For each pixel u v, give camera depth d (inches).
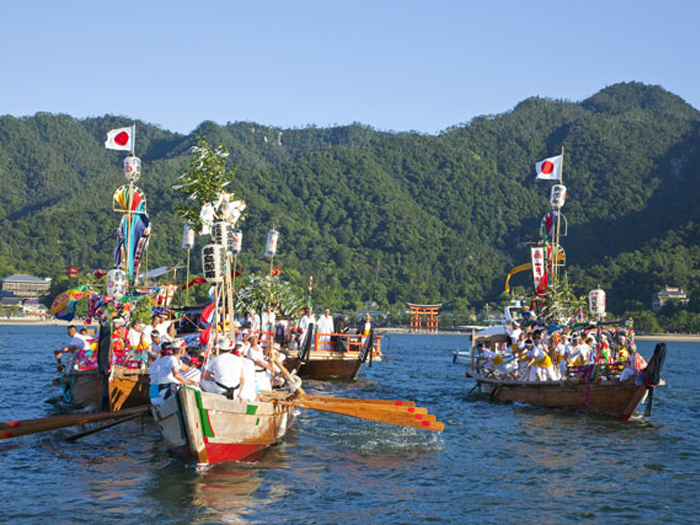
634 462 569.6
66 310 829.2
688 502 457.4
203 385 516.1
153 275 1202.6
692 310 6633.9
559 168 1136.2
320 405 581.6
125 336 713.0
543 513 428.8
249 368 526.0
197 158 1098.7
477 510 431.8
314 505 432.5
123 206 918.4
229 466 514.9
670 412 890.7
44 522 391.2
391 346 3570.4
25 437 606.2
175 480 474.0
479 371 1032.8
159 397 532.1
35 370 1328.7
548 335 967.6
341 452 579.2
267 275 1305.4
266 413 552.7
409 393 1031.0
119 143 924.0
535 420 769.6
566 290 1106.7
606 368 786.2
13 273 7578.7
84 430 642.2
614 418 784.3
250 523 398.0
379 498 451.2
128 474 486.9
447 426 721.0
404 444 620.1
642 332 6259.8
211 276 623.8
